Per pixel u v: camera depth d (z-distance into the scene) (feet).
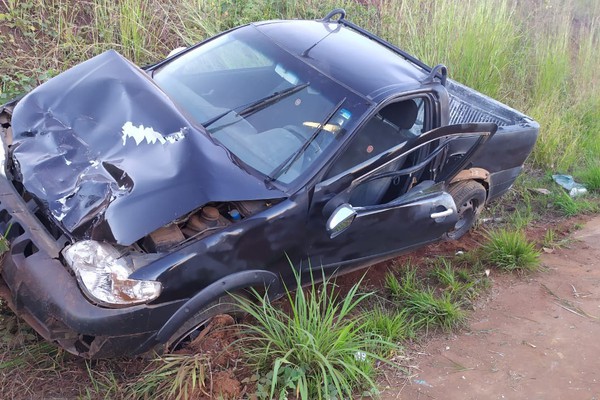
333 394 12.85
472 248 20.92
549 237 22.02
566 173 27.89
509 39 31.83
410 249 17.28
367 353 13.66
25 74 20.75
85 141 13.26
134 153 12.84
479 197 20.47
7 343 13.03
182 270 11.91
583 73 34.42
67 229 11.85
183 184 12.34
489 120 21.70
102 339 11.55
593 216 24.62
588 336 16.85
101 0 23.32
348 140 14.24
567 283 19.43
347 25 18.56
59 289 11.41
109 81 14.46
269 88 15.24
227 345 13.25
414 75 16.24
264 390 12.64
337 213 13.39
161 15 24.09
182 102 15.20
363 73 15.47
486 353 15.71
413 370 14.65
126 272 11.48
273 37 16.40
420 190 16.21
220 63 16.12
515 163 21.26
